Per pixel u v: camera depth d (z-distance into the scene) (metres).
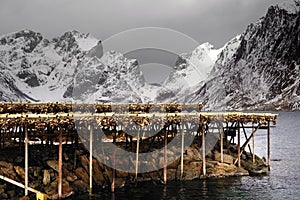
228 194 40.53
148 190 40.66
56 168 37.78
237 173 47.91
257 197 39.91
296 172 51.81
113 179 39.31
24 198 33.66
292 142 94.00
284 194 41.09
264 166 52.84
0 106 42.50
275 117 52.03
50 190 35.62
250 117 49.75
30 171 36.50
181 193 40.19
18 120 34.31
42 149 40.22
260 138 103.75
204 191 41.19
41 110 45.28
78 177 38.88
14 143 43.03
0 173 34.75
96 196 37.78
